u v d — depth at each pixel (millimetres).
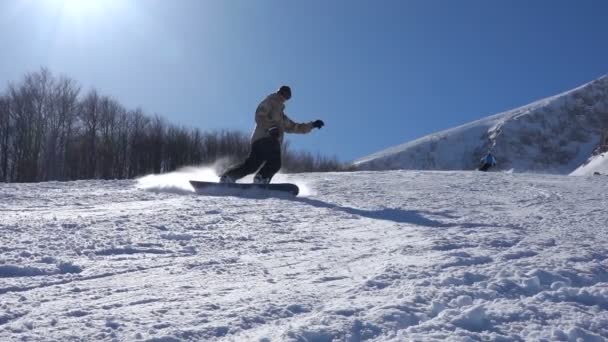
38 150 38844
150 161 43062
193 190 8742
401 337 2168
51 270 3322
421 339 2137
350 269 3539
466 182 12430
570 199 8953
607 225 5832
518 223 5926
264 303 2656
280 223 5684
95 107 41469
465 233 4992
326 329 2213
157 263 3650
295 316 2484
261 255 4035
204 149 45562
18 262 3457
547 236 4852
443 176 14438
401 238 4785
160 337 2135
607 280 3258
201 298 2770
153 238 4527
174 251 4074
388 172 15852
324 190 9922
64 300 2689
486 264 3537
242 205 7004
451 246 4234
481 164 28031
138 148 42969
